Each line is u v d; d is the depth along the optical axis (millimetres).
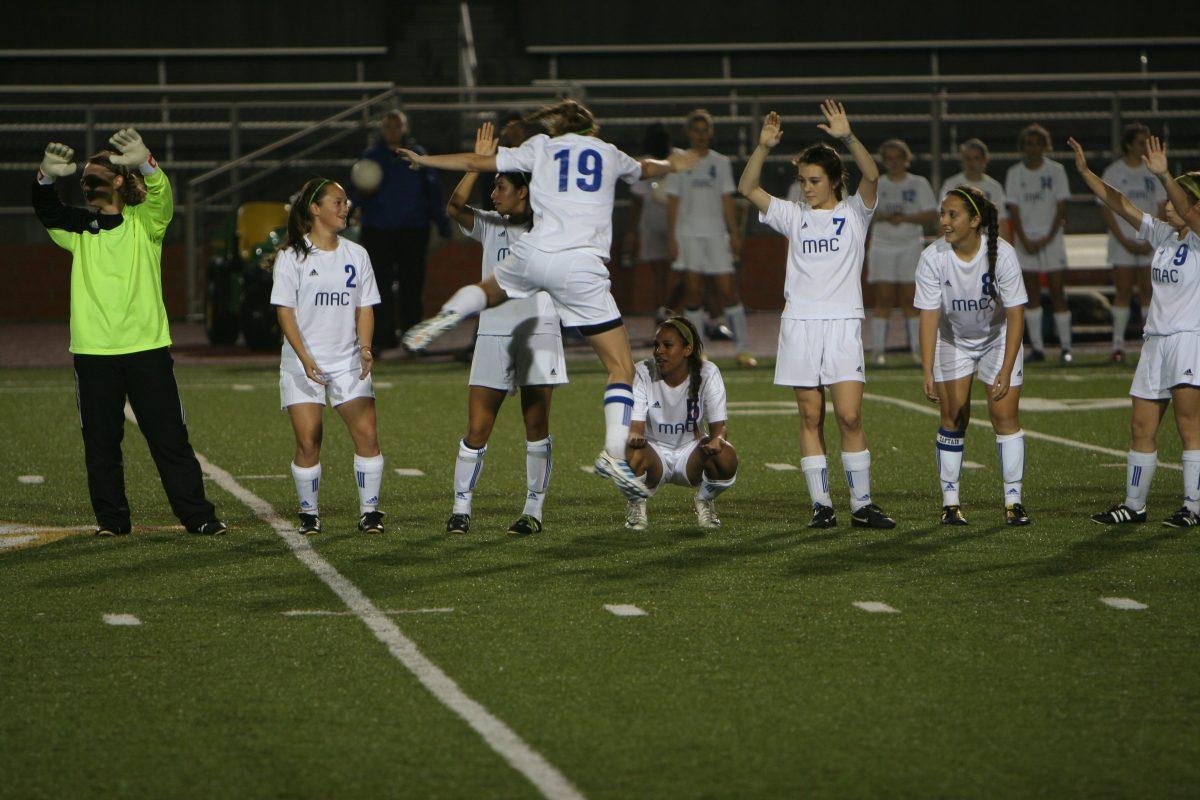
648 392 24797
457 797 13594
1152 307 25438
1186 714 15766
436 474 31594
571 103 22828
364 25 87375
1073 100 82375
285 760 14523
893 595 20781
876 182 24969
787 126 80250
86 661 17750
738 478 30922
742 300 75625
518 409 40969
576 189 22344
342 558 23297
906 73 89438
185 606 20297
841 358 25094
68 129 79625
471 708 15992
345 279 24344
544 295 24516
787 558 23219
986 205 24781
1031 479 30391
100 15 87312
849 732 15250
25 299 74625
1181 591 20938
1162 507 27281
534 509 25438
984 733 15211
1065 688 16625
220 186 78250
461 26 88188
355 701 16250
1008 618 19562
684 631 18969
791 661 17656
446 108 72500
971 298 25000
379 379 48844
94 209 24609
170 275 75625
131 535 25156
